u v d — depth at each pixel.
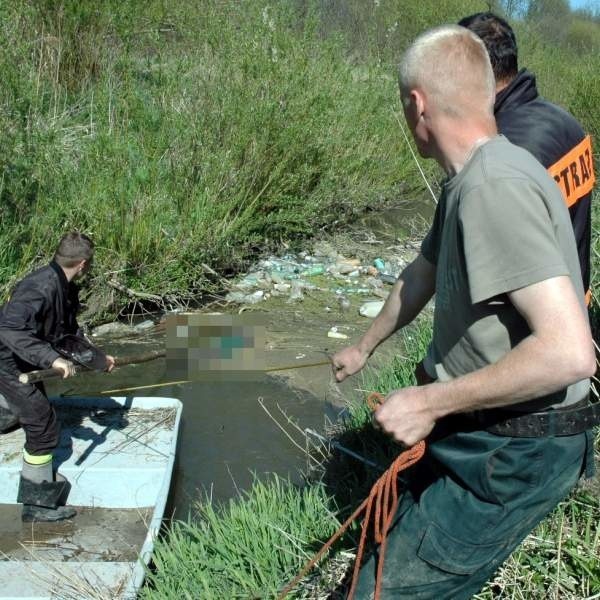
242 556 3.06
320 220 8.38
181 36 8.48
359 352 2.81
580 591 2.62
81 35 8.03
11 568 3.34
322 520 3.17
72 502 3.95
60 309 3.71
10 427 4.28
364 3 11.40
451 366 2.04
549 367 1.71
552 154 2.68
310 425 4.68
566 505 2.93
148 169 6.68
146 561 3.24
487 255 1.81
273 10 8.16
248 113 7.30
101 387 5.11
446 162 2.01
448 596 2.07
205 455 4.34
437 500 2.06
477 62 1.96
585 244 2.71
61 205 6.02
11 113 5.98
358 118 9.20
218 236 6.83
